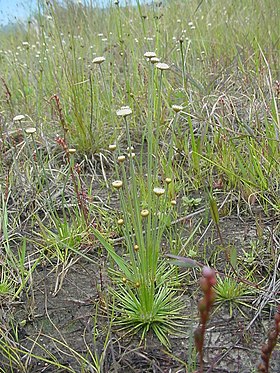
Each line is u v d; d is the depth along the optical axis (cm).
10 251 62
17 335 51
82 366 45
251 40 119
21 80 120
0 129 95
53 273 61
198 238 66
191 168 81
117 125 97
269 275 56
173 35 126
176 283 56
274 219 68
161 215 59
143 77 108
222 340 48
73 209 72
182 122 97
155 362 47
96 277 59
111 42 122
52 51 123
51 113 105
